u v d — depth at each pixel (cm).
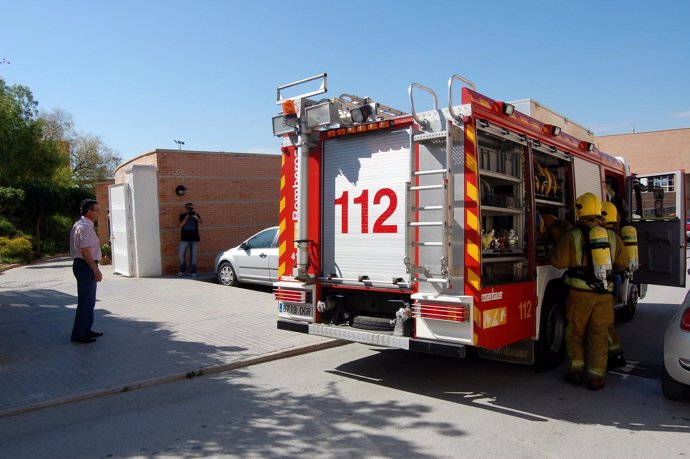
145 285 1304
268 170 1723
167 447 436
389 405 541
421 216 547
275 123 667
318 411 522
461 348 507
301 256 641
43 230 2783
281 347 754
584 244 602
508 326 559
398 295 593
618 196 970
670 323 546
